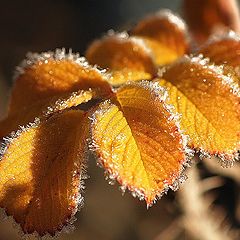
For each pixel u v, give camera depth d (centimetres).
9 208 14
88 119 14
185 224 23
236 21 23
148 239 51
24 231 14
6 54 87
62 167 14
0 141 16
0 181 14
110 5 100
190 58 16
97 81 16
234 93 15
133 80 16
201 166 22
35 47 93
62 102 15
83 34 99
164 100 14
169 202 23
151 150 13
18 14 97
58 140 14
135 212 54
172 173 13
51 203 14
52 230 14
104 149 13
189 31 23
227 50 17
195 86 15
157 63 20
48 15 99
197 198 23
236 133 14
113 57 18
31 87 16
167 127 14
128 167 13
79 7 101
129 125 14
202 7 23
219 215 26
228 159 14
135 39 18
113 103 14
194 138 14
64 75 16
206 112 15
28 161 14
